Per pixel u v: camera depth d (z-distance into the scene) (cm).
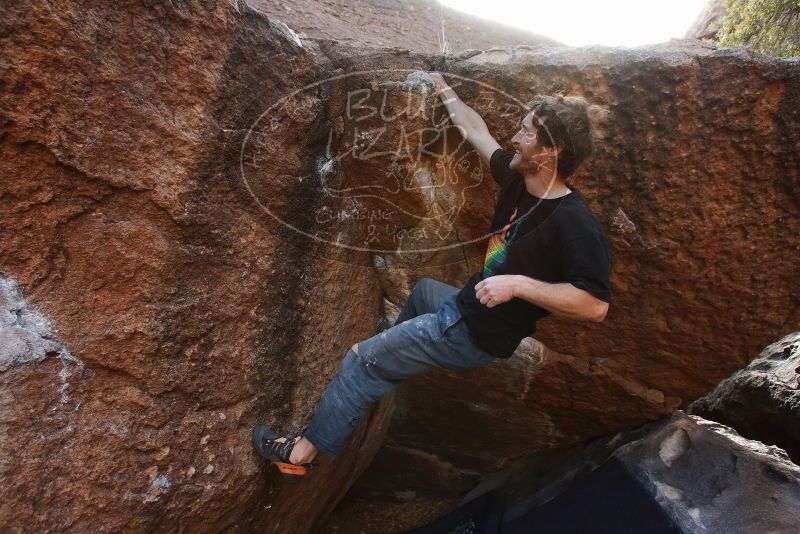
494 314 155
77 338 132
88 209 131
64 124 122
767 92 169
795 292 199
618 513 252
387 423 309
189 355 151
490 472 359
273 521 209
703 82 171
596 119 178
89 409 133
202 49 138
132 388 141
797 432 284
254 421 172
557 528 267
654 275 207
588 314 140
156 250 141
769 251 192
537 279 148
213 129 145
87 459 131
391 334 166
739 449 255
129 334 138
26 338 125
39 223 126
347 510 379
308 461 170
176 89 136
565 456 318
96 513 131
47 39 116
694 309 214
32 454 122
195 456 153
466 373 279
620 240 199
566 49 179
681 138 178
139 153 133
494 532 306
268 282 171
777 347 334
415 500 382
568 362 254
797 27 597
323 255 192
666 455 262
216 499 158
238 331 164
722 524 226
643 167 184
